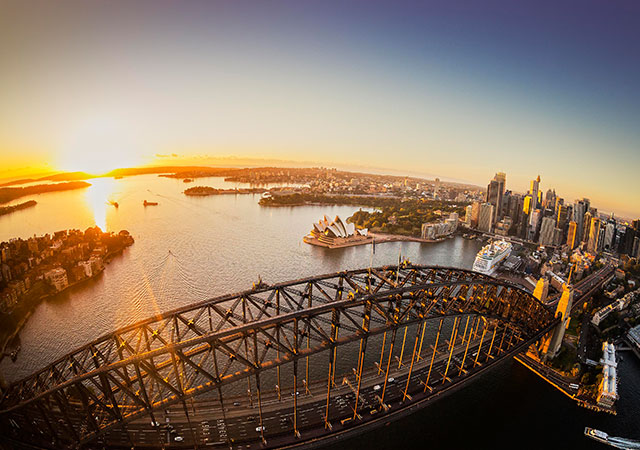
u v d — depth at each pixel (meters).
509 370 149.00
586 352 168.00
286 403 108.25
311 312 88.06
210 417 101.50
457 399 127.50
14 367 150.25
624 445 113.06
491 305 134.62
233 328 79.12
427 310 110.31
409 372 117.50
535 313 145.75
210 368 138.88
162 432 95.12
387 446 102.38
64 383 72.56
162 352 73.75
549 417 123.50
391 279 111.31
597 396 134.75
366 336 98.88
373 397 111.56
